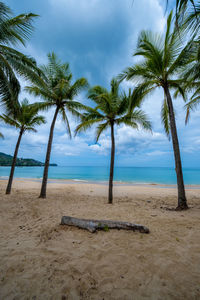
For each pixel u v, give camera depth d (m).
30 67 4.73
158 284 1.51
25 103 7.89
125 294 1.40
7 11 3.46
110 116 6.78
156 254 2.05
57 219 3.60
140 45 5.06
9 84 4.22
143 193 9.66
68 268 1.77
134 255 2.03
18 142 7.72
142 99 5.88
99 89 6.59
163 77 5.34
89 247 2.25
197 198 7.58
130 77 5.34
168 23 4.58
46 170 6.68
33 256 2.01
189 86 5.18
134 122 6.73
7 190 7.28
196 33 2.54
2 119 7.22
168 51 4.83
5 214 3.96
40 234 2.72
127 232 2.76
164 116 6.52
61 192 8.92
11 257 1.97
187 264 1.82
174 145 5.19
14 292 1.42
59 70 6.75
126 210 4.68
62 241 2.44
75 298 1.36
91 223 2.91
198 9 2.31
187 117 6.78
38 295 1.39
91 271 1.72
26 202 5.46
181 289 1.44
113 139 6.76
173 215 3.99
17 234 2.72
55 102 7.01
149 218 3.72
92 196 7.98
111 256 2.02
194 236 2.60
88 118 6.84
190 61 4.77
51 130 6.90
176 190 11.23
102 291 1.44
